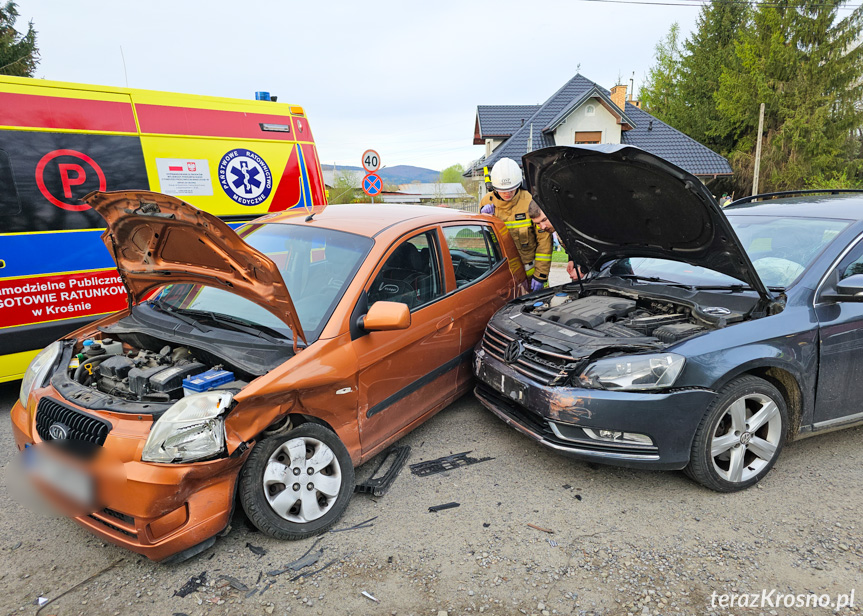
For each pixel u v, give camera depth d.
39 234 4.57
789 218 3.81
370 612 2.25
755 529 2.78
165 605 2.29
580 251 4.36
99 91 4.96
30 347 4.57
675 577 2.44
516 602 2.30
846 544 2.64
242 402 2.39
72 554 2.63
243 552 2.62
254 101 6.25
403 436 3.67
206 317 3.04
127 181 5.11
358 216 3.88
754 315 3.13
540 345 3.34
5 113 4.39
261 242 3.67
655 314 3.53
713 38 33.72
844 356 3.29
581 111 25.70
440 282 3.84
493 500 3.08
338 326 2.90
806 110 27.61
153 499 2.21
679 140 26.62
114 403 2.49
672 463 2.94
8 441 3.93
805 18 27.77
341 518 2.91
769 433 3.19
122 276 3.27
